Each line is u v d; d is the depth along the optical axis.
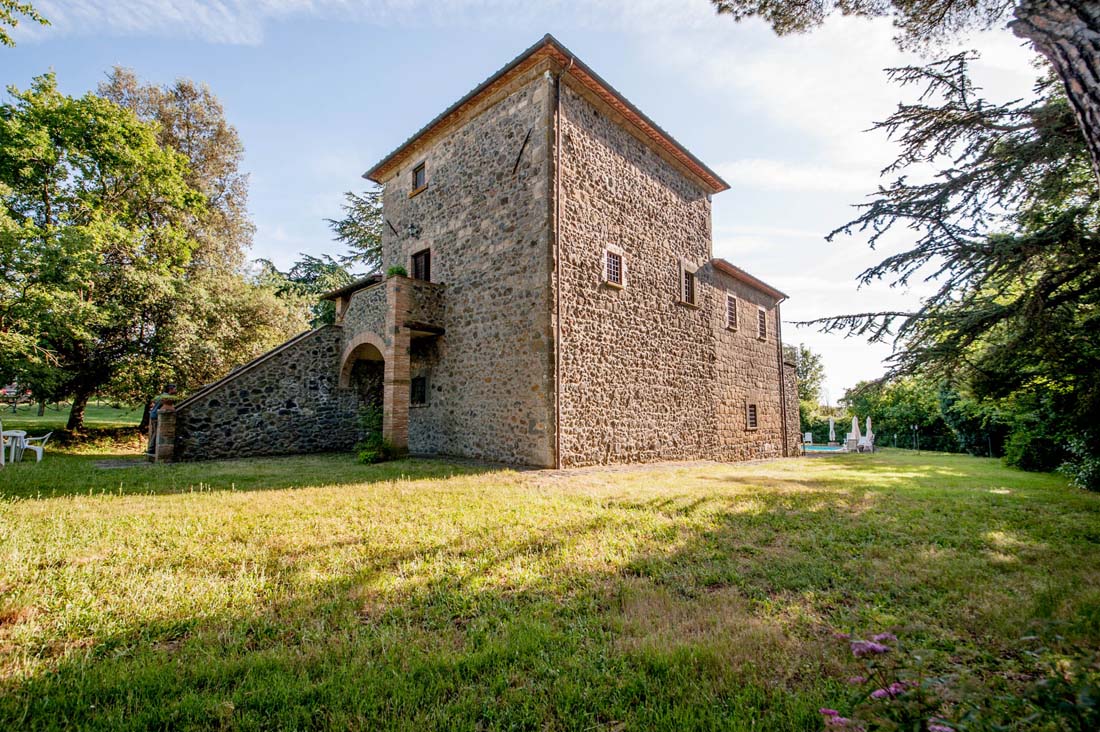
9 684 2.04
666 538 4.55
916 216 5.76
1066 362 5.79
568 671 2.26
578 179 10.30
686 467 10.86
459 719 1.87
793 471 11.20
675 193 13.48
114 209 16.48
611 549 4.18
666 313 12.69
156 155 16.56
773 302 19.33
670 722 1.87
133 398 16.12
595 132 10.88
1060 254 5.12
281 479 7.63
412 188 13.14
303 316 24.00
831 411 34.28
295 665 2.28
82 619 2.65
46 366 12.64
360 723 1.85
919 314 6.08
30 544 3.82
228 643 2.49
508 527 4.73
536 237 9.70
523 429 9.67
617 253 11.19
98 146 15.45
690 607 3.01
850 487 8.15
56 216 15.35
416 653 2.38
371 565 3.63
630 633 2.68
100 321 13.06
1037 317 5.32
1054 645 2.36
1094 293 5.38
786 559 4.00
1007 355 5.85
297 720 1.87
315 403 12.90
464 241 11.34
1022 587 3.42
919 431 25.84
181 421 10.77
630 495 6.56
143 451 14.95
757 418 17.16
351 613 2.83
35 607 2.78
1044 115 4.89
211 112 21.33
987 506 6.42
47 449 13.94
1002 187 5.42
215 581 3.23
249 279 23.12
